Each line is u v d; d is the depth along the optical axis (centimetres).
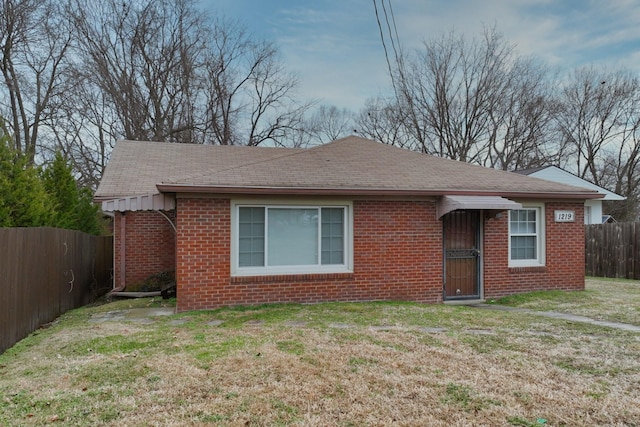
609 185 3075
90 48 2344
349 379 434
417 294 957
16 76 2095
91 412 362
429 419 349
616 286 1202
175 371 458
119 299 1159
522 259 1055
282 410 365
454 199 923
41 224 981
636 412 364
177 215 828
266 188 829
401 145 3019
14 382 435
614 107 2994
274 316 750
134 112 2477
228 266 849
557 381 435
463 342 576
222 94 2802
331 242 917
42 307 752
